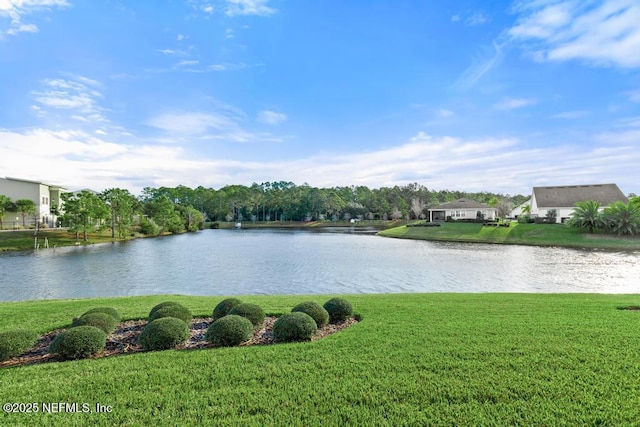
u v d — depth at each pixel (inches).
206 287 552.1
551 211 1620.3
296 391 144.3
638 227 1172.5
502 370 160.6
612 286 520.7
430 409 130.0
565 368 161.6
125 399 139.3
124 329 246.8
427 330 226.4
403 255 928.9
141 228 1887.3
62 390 147.4
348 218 3238.2
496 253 956.0
